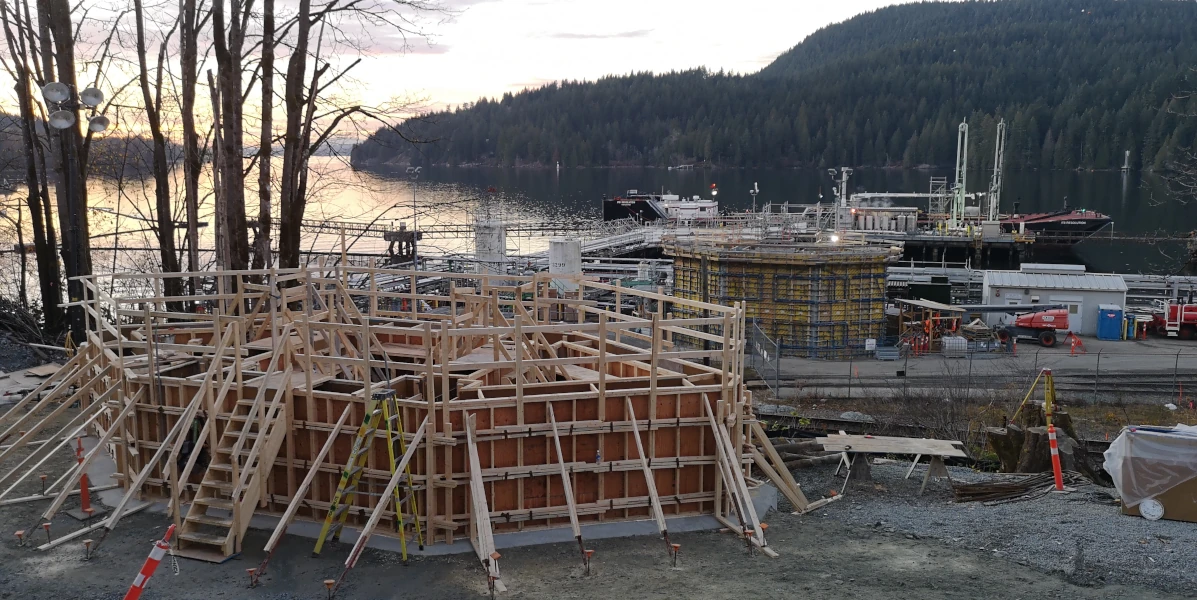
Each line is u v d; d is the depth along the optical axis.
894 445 18.02
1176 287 52.53
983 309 43.81
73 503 15.48
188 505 15.13
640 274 51.84
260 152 26.53
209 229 65.19
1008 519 15.09
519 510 14.24
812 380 35.03
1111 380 34.69
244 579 12.63
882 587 12.16
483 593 12.14
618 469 14.59
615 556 13.44
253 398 14.95
